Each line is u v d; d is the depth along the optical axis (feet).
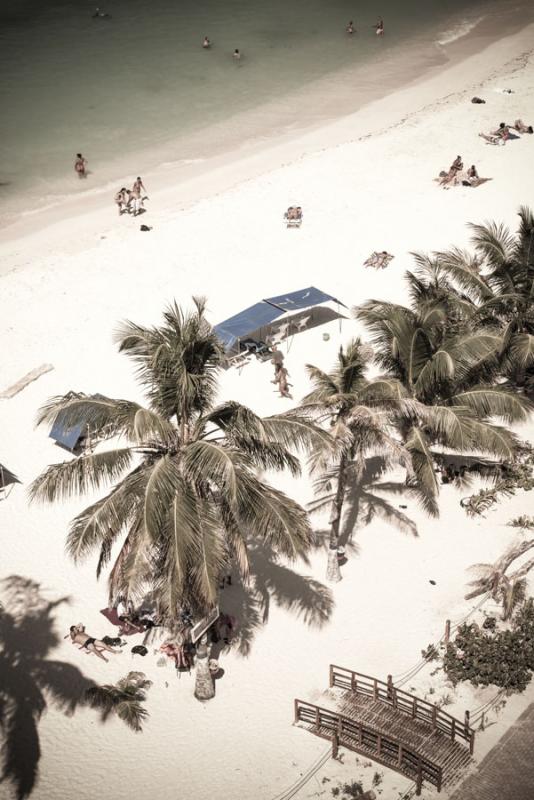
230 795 77.41
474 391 104.99
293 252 166.61
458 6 334.85
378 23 312.50
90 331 144.56
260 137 225.35
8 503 110.22
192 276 159.84
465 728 80.07
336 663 90.43
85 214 187.73
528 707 84.79
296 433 82.23
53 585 99.14
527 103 231.30
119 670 89.92
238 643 92.73
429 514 109.50
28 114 239.09
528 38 290.97
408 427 106.22
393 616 95.55
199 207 186.80
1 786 78.48
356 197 186.29
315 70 271.90
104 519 77.87
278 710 85.56
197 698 86.84
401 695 86.22
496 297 117.19
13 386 130.52
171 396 80.48
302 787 77.87
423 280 132.57
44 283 158.92
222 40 298.56
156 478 75.41
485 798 75.72
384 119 230.27
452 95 241.96
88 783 78.84
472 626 93.25
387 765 79.25
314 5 338.75
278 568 101.91
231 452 77.77
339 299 152.05
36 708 85.76
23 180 204.33
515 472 115.24
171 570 73.51
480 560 102.58
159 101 248.93
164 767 80.28
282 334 143.74
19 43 295.89
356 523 107.96
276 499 80.02
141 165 211.82
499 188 186.70
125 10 335.67
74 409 79.00
